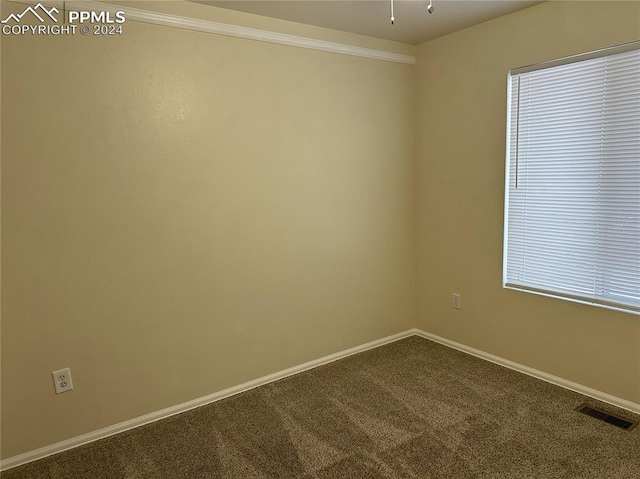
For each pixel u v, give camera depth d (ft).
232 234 8.37
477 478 5.98
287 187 8.98
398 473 6.15
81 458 6.81
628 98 7.05
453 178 10.16
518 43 8.49
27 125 6.30
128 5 6.90
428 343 11.06
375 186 10.44
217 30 7.79
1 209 6.23
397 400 8.18
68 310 6.89
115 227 7.16
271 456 6.66
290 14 8.23
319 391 8.66
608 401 7.78
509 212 9.12
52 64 6.40
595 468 6.08
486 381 8.83
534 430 7.04
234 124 8.16
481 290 9.86
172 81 7.44
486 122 9.29
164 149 7.47
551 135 8.20
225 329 8.48
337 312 10.10
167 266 7.72
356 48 9.66
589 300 7.89
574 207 7.98
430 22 8.96
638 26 6.81
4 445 6.62
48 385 6.86
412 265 11.48
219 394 8.52
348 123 9.77
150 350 7.70
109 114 6.92
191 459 6.67
